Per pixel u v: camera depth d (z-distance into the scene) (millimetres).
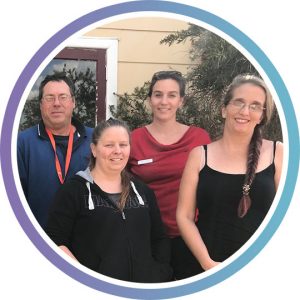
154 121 2816
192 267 2576
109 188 2393
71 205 2316
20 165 2799
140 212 2371
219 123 3789
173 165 2719
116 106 3924
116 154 2342
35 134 2828
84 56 3869
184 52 3979
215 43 3713
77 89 3891
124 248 2318
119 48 3906
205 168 2424
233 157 2418
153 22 3912
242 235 2373
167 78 2762
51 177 2791
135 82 3943
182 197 2479
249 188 2354
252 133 2410
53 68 3844
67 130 2855
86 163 2848
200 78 3799
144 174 2734
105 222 2303
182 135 2789
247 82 2375
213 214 2398
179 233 2684
